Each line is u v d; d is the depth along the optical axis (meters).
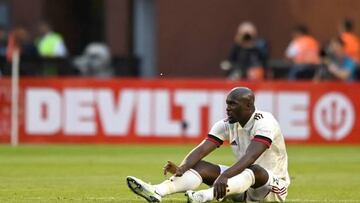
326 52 63.91
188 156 27.30
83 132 56.38
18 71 61.22
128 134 56.28
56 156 48.78
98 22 85.50
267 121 27.00
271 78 66.38
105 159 47.16
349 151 53.12
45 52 70.62
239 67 63.34
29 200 29.69
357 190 34.59
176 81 56.00
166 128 56.22
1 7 80.62
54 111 56.31
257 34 76.00
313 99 56.62
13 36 66.88
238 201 28.00
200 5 77.25
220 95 56.03
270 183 26.98
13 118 56.28
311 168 43.81
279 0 75.50
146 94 56.09
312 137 56.78
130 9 79.38
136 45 81.12
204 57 77.38
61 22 82.38
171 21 77.88
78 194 31.64
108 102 56.12
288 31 75.38
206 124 56.12
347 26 64.44
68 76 68.50
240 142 27.45
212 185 27.45
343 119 56.88
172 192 26.86
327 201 30.59
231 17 76.69
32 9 80.06
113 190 32.97
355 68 64.31
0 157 48.16
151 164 44.53
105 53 71.75
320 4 74.69
